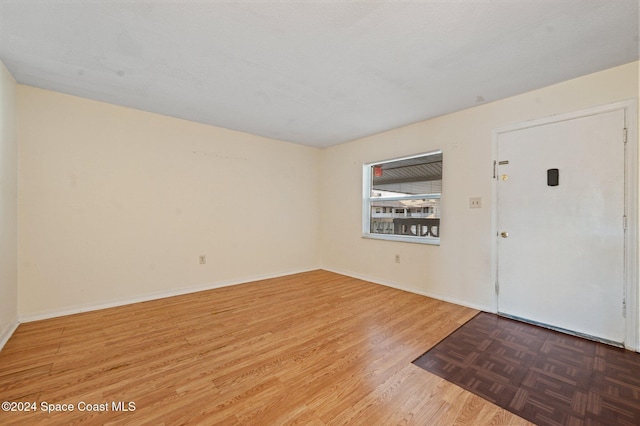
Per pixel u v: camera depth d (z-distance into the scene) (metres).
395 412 1.50
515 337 2.40
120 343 2.25
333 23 1.73
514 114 2.82
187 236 3.68
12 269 2.45
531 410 1.52
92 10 1.62
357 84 2.58
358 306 3.18
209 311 2.99
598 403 1.57
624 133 2.23
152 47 2.01
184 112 3.36
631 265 2.21
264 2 1.55
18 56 2.13
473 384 1.75
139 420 1.42
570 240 2.50
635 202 2.19
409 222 3.87
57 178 2.81
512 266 2.85
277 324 2.66
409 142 3.81
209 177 3.87
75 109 2.90
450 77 2.44
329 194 5.14
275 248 4.64
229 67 2.29
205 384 1.73
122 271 3.19
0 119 2.18
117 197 3.16
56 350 2.12
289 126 3.90
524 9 1.60
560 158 2.55
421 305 3.22
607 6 1.56
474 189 3.13
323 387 1.71
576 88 2.45
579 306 2.46
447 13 1.63
